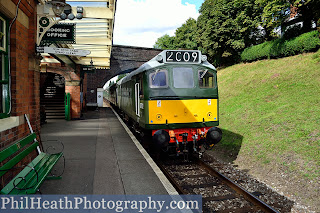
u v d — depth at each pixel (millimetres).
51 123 13242
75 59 13172
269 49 20406
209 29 25953
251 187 6523
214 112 7316
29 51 5215
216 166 8266
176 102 6922
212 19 25969
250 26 23969
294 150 8023
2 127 3744
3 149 3676
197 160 7746
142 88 7082
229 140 10906
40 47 5309
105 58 15039
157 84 6859
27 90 5109
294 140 8562
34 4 5312
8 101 4234
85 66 15695
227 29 24844
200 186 6023
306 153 7641
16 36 4441
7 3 3914
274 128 9984
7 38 4184
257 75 18625
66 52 5457
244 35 25406
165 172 6582
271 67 18875
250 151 9266
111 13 6699
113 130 10953
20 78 4664
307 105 10742
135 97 8234
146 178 4887
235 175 7449
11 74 4398
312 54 16656
